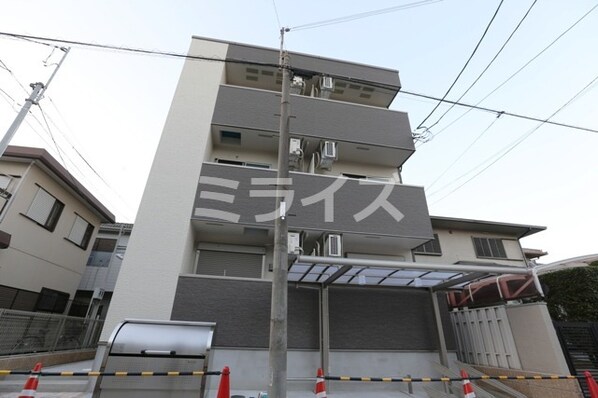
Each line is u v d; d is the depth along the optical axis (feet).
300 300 22.45
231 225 23.39
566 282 23.13
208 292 20.65
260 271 25.80
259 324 20.58
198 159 24.48
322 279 21.61
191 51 29.84
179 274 20.62
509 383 20.13
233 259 25.89
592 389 13.33
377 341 22.62
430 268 18.74
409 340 23.11
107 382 13.17
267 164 29.43
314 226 23.76
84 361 27.25
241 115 27.32
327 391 20.21
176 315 19.67
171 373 12.49
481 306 25.73
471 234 33.88
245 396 17.52
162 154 24.16
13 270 26.25
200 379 13.70
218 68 29.45
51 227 30.73
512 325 20.86
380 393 20.40
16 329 19.99
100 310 40.91
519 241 34.63
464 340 24.75
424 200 26.84
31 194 27.73
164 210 22.15
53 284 31.48
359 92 34.60
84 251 36.63
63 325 25.48
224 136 28.32
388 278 21.74
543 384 18.16
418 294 24.76
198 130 25.71
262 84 33.65
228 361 19.60
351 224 24.39
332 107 30.09
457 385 20.39
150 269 20.34
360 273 20.39
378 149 29.73
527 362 19.40
